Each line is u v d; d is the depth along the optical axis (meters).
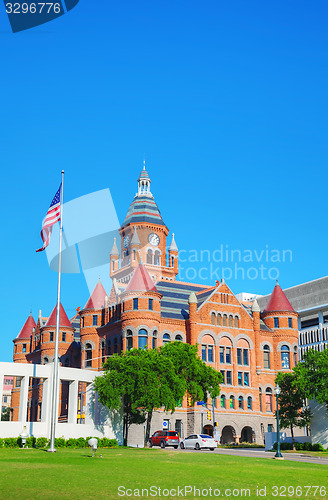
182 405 77.12
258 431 81.69
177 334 80.69
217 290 84.88
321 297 127.81
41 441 46.78
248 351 84.75
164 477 25.27
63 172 40.28
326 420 59.62
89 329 85.94
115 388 55.16
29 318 109.56
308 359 61.41
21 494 20.03
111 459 33.88
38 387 92.19
